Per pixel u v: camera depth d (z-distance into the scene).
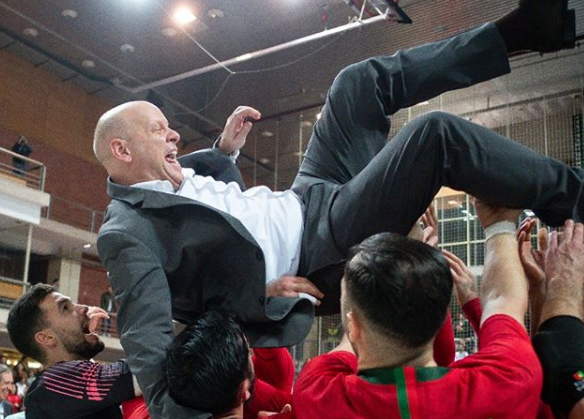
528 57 10.34
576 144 9.87
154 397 1.50
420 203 1.71
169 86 16.25
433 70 1.93
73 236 16.02
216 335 1.49
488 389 1.21
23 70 16.02
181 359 1.47
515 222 1.65
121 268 1.65
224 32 14.36
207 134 15.67
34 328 2.25
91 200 17.12
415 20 11.41
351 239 1.77
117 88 16.75
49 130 16.42
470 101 10.66
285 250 1.86
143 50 15.37
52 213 16.12
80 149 17.03
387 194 1.70
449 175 1.66
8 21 14.72
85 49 14.85
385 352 1.26
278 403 2.11
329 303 1.93
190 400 1.46
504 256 1.54
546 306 1.47
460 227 8.32
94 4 14.00
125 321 1.61
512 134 10.29
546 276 1.52
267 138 13.66
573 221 1.58
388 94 1.97
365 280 1.23
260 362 2.22
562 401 1.32
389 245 1.26
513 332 1.33
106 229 1.72
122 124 1.89
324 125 2.05
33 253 17.08
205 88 15.40
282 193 1.96
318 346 8.12
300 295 1.80
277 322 1.77
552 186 1.62
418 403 1.20
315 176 2.01
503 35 1.91
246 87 14.54
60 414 1.90
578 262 1.49
